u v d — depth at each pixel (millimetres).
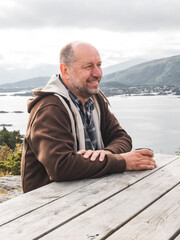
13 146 18656
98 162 1779
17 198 1443
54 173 1710
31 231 1089
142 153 1996
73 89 2100
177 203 1374
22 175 1990
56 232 1084
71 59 2045
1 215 1233
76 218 1204
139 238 1031
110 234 1072
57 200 1409
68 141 1822
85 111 2174
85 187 1611
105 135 2447
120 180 1733
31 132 1846
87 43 2078
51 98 1918
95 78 2080
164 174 1853
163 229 1102
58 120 1838
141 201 1393
